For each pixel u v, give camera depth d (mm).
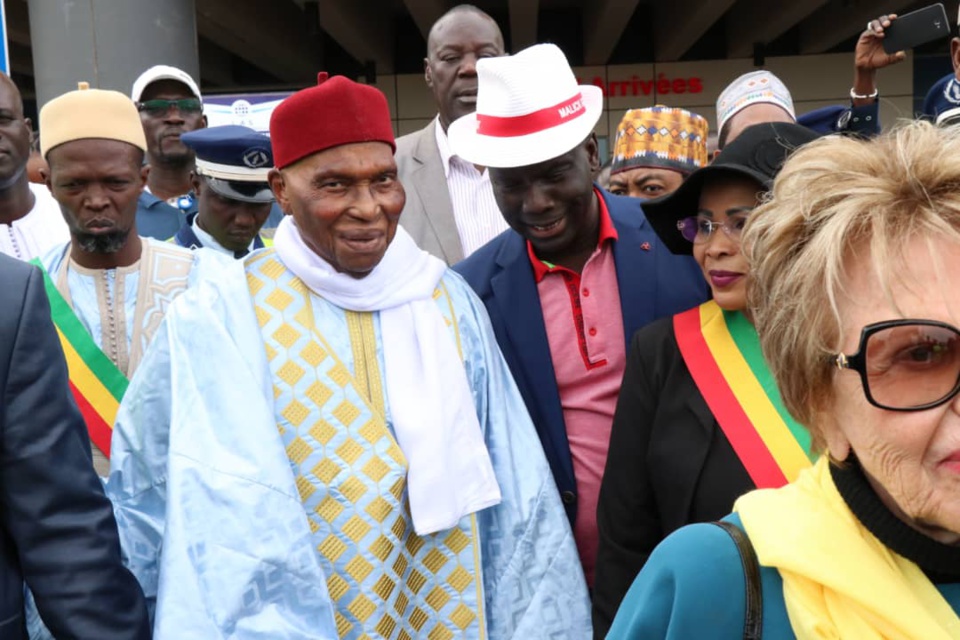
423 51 14000
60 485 1765
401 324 2092
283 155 2012
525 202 2398
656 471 1979
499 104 2391
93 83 6570
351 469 1966
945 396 991
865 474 1127
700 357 1977
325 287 2064
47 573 1749
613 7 10195
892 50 3197
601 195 2617
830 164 1100
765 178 1870
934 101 3307
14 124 3275
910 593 1057
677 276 2496
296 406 1984
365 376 2045
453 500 1989
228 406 1898
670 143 3662
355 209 1979
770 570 1144
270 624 1771
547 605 2076
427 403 2027
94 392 2479
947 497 1015
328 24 10977
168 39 6715
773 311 1146
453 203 3457
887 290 1012
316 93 1968
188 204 4309
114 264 2629
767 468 1848
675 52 12852
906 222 1019
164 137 4352
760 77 3592
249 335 1989
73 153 2520
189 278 2531
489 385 2189
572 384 2467
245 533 1804
